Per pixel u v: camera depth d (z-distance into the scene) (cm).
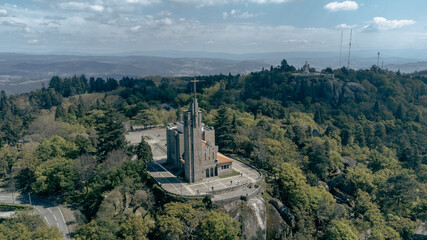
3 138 18250
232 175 12900
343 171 16425
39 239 8319
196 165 11988
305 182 13475
